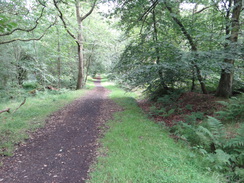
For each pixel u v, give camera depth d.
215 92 8.07
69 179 3.11
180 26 7.41
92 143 4.68
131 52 9.05
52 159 3.84
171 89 9.65
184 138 4.52
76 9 15.45
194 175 3.04
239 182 2.89
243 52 5.30
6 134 4.97
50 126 6.15
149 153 3.86
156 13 8.84
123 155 3.84
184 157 3.69
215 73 7.29
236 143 3.55
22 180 3.07
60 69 17.64
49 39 12.05
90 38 18.14
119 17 9.45
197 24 6.62
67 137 5.16
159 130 5.41
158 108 8.32
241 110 5.08
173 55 7.11
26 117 6.80
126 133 5.15
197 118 6.00
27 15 6.45
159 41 7.72
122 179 2.99
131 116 7.11
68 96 12.36
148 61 8.84
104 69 27.94
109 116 7.49
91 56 22.36
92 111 8.51
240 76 8.37
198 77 7.82
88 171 3.36
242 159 3.28
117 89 18.70
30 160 3.79
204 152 3.81
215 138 4.02
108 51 20.55
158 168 3.30
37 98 11.19
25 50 13.20
